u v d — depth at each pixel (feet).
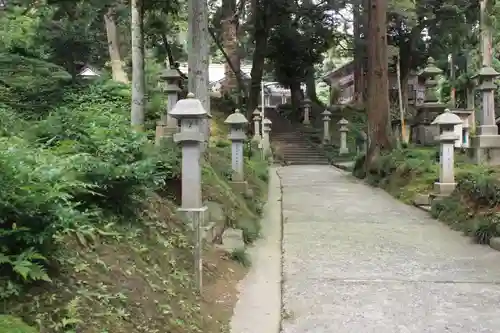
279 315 15.07
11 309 9.06
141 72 37.01
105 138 17.76
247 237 24.11
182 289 14.24
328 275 19.08
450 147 32.58
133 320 10.82
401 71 83.76
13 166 10.47
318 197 38.73
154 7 42.22
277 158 74.54
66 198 11.53
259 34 81.61
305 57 94.38
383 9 47.85
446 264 20.62
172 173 21.02
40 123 21.30
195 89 30.60
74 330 9.24
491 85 41.19
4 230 9.48
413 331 13.89
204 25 30.81
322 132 90.53
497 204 26.12
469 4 71.46
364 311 15.40
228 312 14.92
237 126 32.04
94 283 11.09
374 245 23.76
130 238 14.49
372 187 44.45
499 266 20.27
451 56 86.48
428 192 35.04
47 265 10.39
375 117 48.39
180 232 17.75
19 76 43.50
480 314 15.12
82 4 39.60
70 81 46.06
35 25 58.18
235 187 31.60
